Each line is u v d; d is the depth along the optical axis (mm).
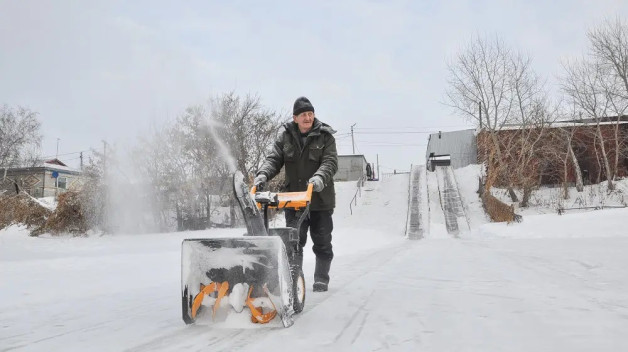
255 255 3023
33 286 5477
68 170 50250
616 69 37062
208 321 3119
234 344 2594
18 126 43406
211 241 3021
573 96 38062
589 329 2834
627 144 39406
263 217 3654
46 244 16188
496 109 37594
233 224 23859
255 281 3045
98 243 16391
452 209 32875
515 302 3834
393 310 3559
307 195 3734
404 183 40406
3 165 42625
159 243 15469
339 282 5344
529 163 37375
